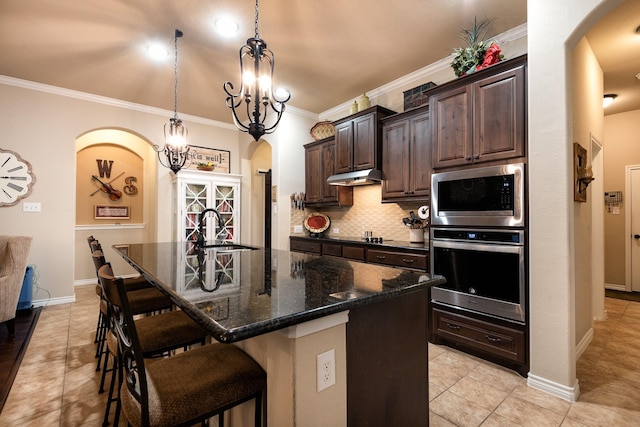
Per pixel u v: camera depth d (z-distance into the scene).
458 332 2.55
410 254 2.98
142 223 5.84
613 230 4.72
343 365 1.08
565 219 1.94
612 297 4.28
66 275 4.07
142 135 4.68
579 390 2.01
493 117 2.36
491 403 1.89
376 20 2.66
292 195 4.79
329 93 4.22
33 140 3.87
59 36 2.86
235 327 0.76
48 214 3.96
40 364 2.39
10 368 2.32
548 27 2.02
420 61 3.36
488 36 2.88
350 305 1.00
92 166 5.41
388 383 1.25
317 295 1.08
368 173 3.51
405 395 1.33
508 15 2.60
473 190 2.45
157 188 4.84
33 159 3.87
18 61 3.32
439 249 2.69
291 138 4.82
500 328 2.29
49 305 3.93
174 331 1.55
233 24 2.70
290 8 2.49
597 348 2.66
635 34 2.60
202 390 1.01
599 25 2.48
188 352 1.26
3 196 3.70
